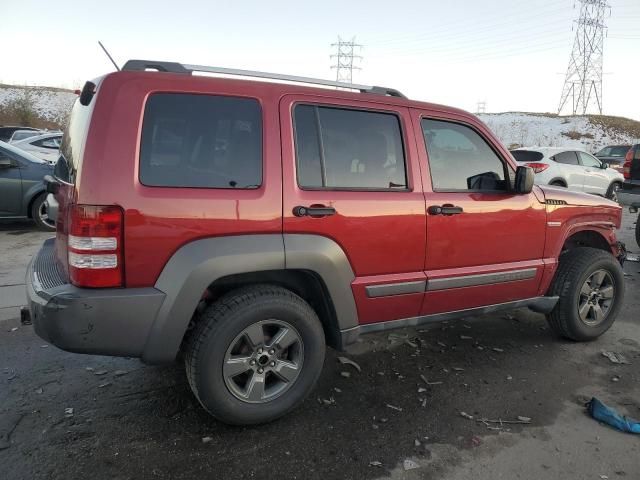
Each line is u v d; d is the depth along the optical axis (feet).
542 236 12.69
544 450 9.05
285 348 9.55
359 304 10.18
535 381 11.71
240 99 8.97
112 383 10.95
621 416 10.06
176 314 8.30
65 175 8.96
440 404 10.55
